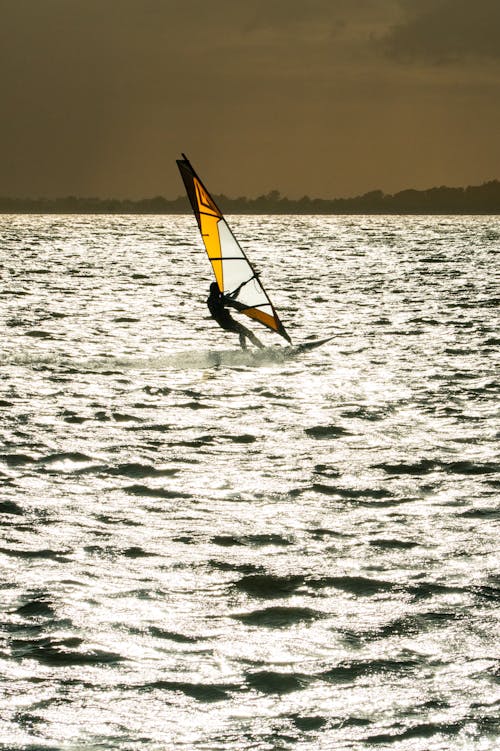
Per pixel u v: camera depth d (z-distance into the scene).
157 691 22.19
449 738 20.23
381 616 26.16
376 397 57.59
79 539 32.03
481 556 30.53
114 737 20.31
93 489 37.94
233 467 41.50
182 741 20.19
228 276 73.00
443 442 46.22
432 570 29.42
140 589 27.92
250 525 33.72
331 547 31.52
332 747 19.97
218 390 59.56
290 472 40.72
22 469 40.66
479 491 37.81
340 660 23.70
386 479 39.66
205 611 26.50
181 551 31.06
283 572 29.30
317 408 54.34
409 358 73.12
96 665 23.36
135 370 66.69
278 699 21.84
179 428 49.06
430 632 25.14
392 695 21.98
